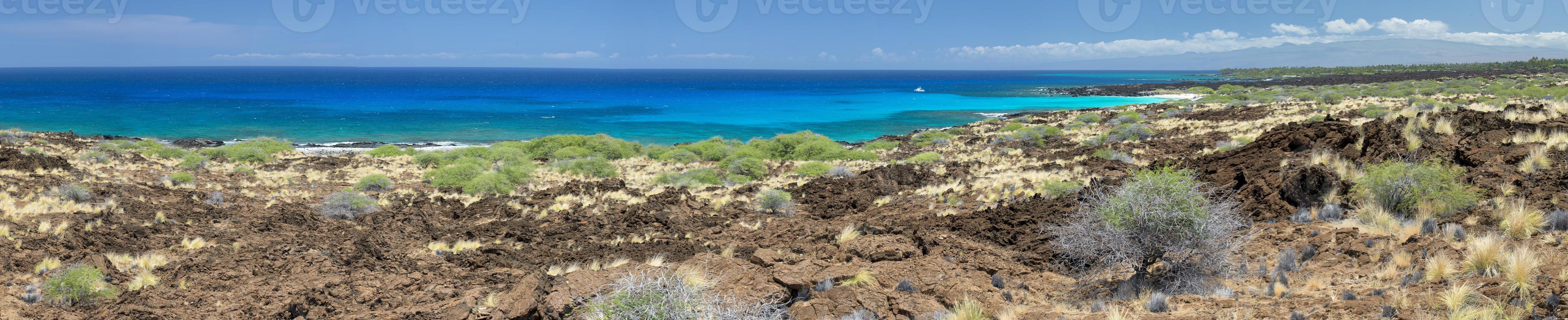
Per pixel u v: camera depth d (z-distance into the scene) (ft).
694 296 18.60
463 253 40.32
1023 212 40.98
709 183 80.48
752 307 22.89
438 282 32.09
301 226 49.11
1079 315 22.50
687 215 52.24
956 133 145.89
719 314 19.30
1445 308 18.60
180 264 35.40
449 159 102.42
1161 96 344.08
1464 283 19.92
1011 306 24.52
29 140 101.50
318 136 169.27
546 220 52.01
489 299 26.48
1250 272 26.37
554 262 37.78
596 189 69.36
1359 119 92.63
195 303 27.73
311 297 27.89
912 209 52.60
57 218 43.57
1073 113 181.88
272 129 183.62
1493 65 565.94
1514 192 32.22
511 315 23.81
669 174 85.92
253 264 34.60
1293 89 288.10
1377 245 26.25
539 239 45.11
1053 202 41.65
